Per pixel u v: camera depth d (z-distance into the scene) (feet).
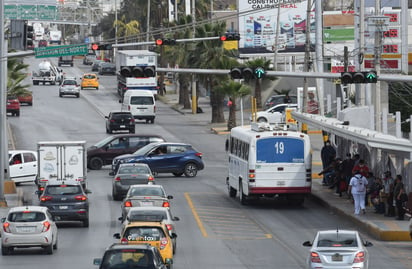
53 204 228.84
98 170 374.02
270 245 207.21
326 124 285.43
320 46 373.40
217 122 537.24
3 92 287.69
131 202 226.17
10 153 329.93
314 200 291.58
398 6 451.53
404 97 463.83
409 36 546.26
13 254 194.90
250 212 265.34
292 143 268.82
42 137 451.12
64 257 189.16
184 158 346.13
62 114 570.87
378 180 249.55
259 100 579.07
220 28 524.11
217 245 206.90
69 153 289.94
